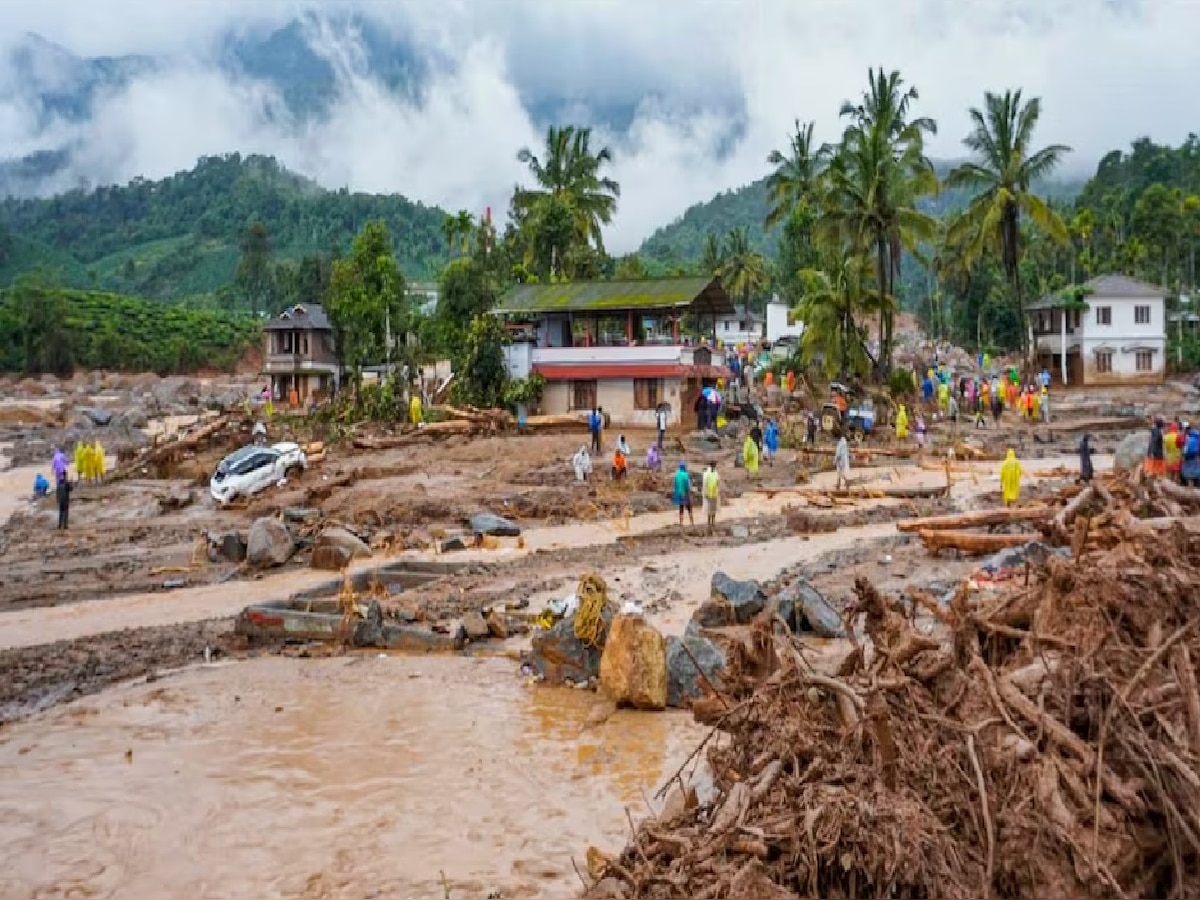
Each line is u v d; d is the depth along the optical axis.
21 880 9.98
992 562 19.95
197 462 43.53
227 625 20.02
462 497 33.22
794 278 90.19
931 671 8.85
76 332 114.19
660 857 7.95
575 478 36.69
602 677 15.08
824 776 7.93
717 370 52.31
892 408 51.69
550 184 76.06
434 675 16.77
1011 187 60.53
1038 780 7.35
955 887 6.82
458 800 11.62
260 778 12.41
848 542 26.31
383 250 60.31
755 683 10.16
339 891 9.62
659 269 117.00
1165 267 90.50
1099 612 8.79
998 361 86.06
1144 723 7.87
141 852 10.52
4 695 15.94
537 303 52.62
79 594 23.12
